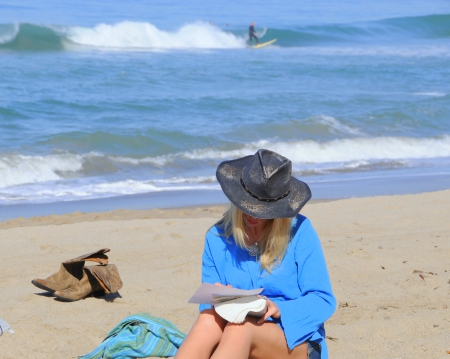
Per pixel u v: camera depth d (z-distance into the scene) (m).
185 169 13.42
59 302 4.89
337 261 6.10
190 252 6.57
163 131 15.27
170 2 63.06
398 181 12.55
